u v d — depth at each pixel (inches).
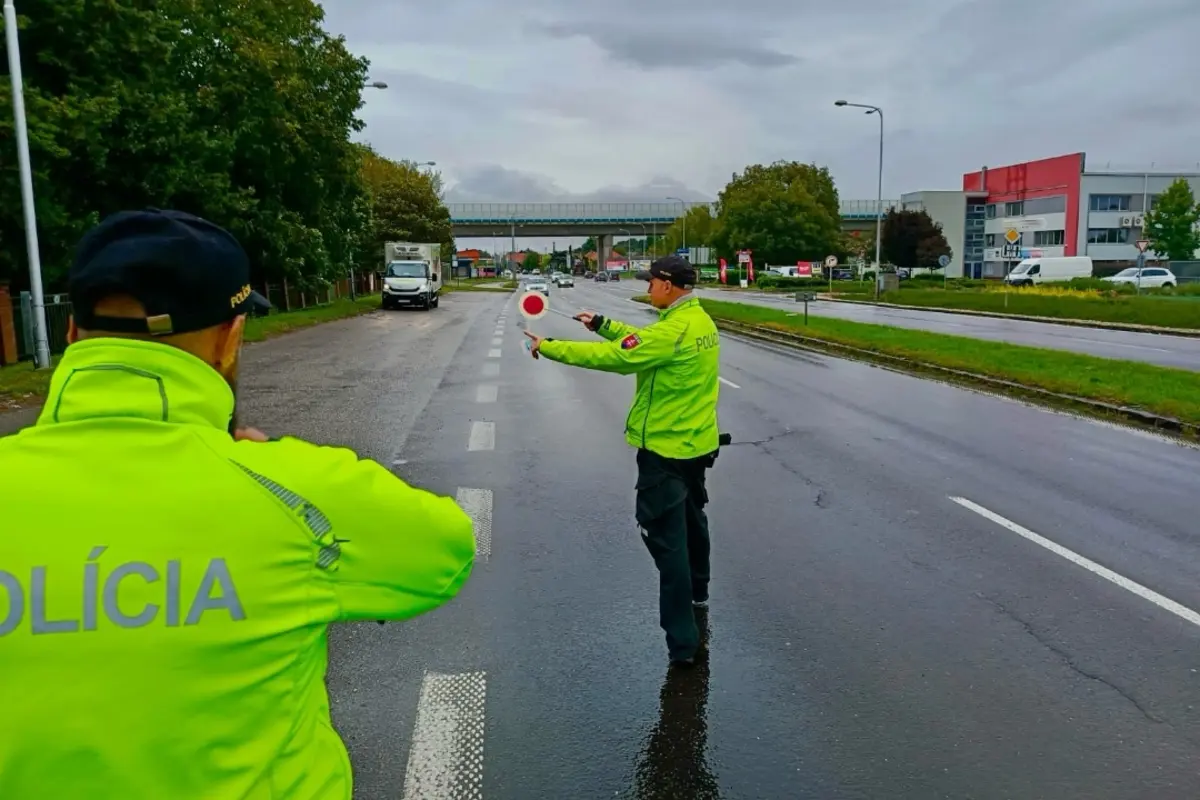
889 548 249.4
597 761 144.0
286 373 633.0
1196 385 533.6
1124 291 1939.0
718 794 135.6
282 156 1221.7
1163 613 205.3
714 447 182.4
